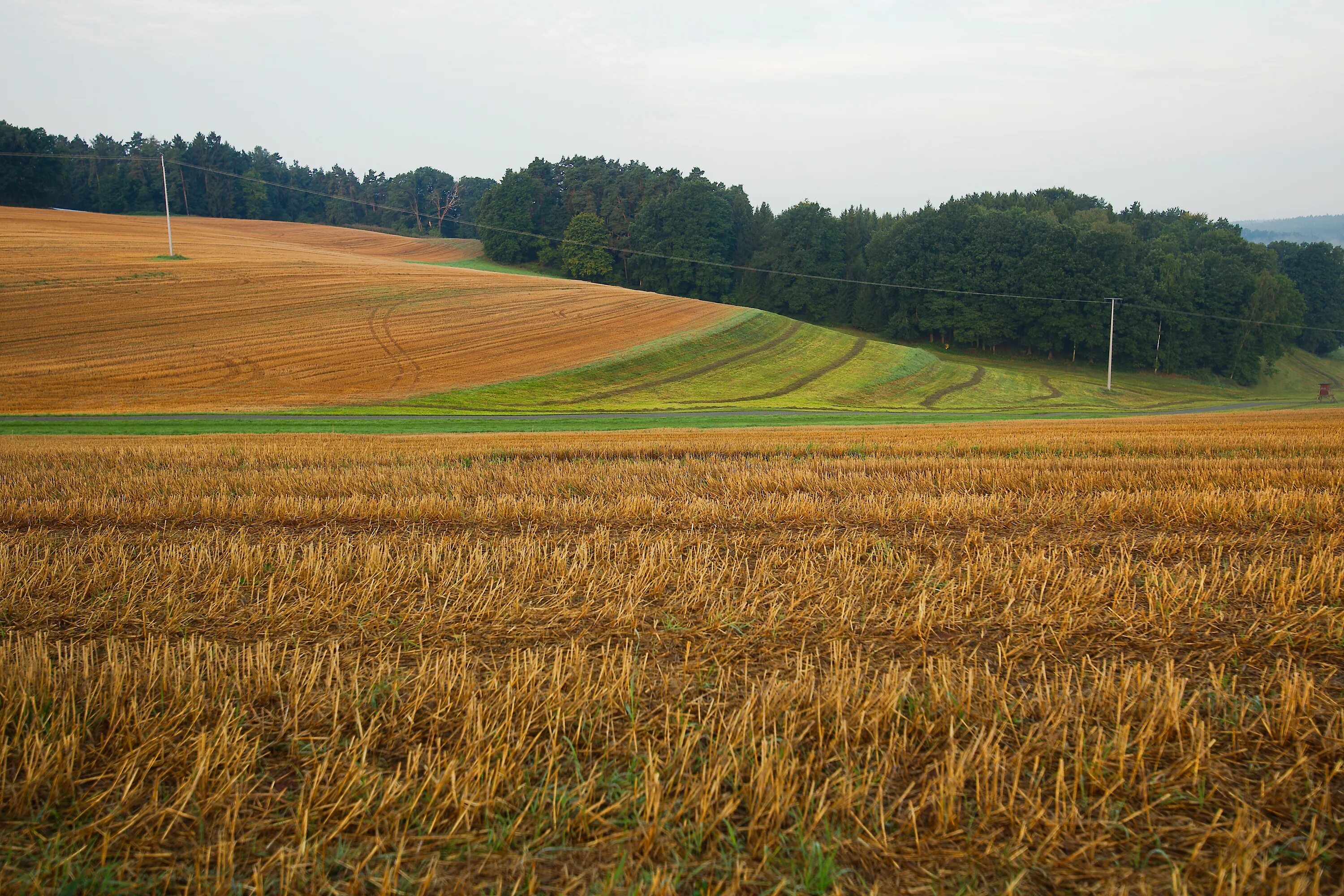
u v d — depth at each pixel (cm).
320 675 505
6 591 684
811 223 9825
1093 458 1719
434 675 492
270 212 14112
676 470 1511
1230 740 424
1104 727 433
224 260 6625
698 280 10238
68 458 1747
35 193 10531
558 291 6919
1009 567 736
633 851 333
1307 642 557
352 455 1842
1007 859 326
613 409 4297
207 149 13700
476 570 731
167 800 363
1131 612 620
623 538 927
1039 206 10231
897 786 379
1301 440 2034
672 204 10250
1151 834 345
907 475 1462
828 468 1574
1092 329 7600
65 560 798
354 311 5612
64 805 364
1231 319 7744
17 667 475
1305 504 1018
